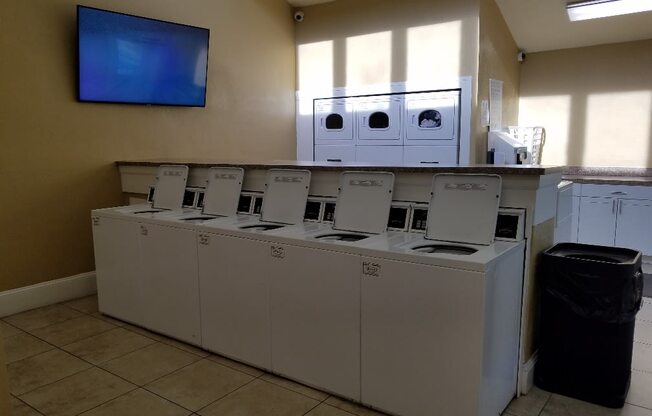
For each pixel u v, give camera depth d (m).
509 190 2.34
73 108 3.81
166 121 4.46
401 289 2.07
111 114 4.05
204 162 3.69
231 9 4.95
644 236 4.56
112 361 2.78
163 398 2.38
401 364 2.12
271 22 5.42
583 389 2.33
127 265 3.28
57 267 3.83
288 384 2.50
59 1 3.67
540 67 5.35
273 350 2.57
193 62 4.47
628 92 4.89
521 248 2.27
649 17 4.43
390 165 2.72
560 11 4.56
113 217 3.33
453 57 4.60
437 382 2.03
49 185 3.72
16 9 3.45
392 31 4.98
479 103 4.55
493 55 4.77
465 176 2.41
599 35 4.84
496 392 2.12
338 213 2.76
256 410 2.26
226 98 4.99
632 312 2.22
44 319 3.45
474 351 1.91
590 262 2.24
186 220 3.04
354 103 5.34
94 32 3.74
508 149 4.66
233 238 2.65
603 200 4.73
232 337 2.75
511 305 2.21
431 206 2.46
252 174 3.27
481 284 1.86
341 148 5.51
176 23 4.30
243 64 5.13
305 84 5.72
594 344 2.28
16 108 3.49
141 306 3.24
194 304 2.91
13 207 3.54
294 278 2.42
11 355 2.87
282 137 5.71
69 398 2.39
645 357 2.77
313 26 5.57
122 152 4.16
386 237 2.43
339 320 2.29
